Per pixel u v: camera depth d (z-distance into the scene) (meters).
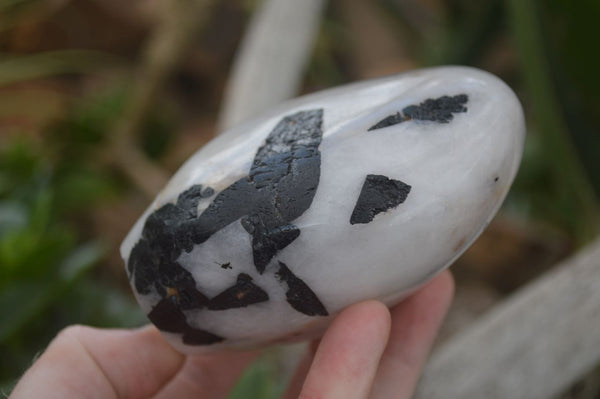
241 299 0.19
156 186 0.44
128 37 0.62
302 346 0.34
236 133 0.20
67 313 0.31
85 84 0.59
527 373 0.27
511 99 0.20
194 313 0.19
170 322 0.20
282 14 0.40
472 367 0.27
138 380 0.24
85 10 0.59
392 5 0.55
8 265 0.27
